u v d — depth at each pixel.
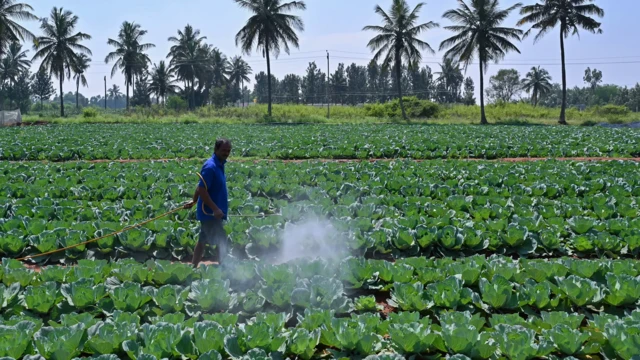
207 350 5.07
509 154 22.66
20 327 5.34
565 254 9.04
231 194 12.51
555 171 16.00
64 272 7.02
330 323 5.59
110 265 7.54
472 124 50.94
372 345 5.39
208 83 87.25
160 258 8.77
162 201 11.27
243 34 51.47
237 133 33.75
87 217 10.62
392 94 104.94
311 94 113.50
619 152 22.44
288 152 22.44
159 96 82.62
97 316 6.36
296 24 51.50
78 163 17.55
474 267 7.26
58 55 56.94
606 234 8.87
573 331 5.37
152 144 25.55
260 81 127.06
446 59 53.66
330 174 15.05
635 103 105.00
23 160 21.44
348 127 41.28
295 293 6.28
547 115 61.56
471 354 5.18
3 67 75.75
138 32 68.88
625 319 5.71
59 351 4.87
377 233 9.00
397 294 6.54
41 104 89.88
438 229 9.67
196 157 22.22
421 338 5.31
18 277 6.86
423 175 15.67
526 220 9.73
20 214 10.50
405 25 51.72
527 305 6.40
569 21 50.62
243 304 6.31
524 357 5.05
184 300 6.37
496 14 50.56
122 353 5.25
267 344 5.20
